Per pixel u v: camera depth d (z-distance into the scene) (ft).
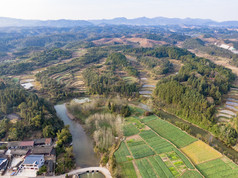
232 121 344.08
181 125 337.93
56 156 271.69
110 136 305.73
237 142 293.84
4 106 369.09
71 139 316.19
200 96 398.01
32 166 242.99
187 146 286.66
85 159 274.98
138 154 268.21
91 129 350.23
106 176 234.99
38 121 326.85
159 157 260.62
